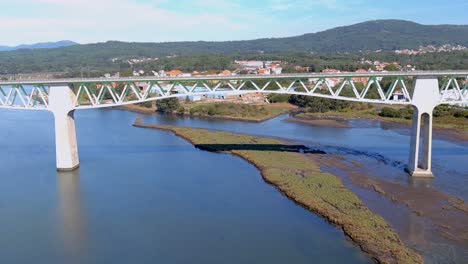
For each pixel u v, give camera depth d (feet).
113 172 290.15
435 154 335.67
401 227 190.19
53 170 295.69
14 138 409.08
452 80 275.59
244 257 166.61
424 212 208.23
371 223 190.29
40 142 389.19
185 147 374.22
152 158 330.95
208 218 206.18
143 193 244.83
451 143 385.29
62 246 179.63
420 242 175.11
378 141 397.19
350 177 271.08
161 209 219.00
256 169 296.30
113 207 223.30
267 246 175.22
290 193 235.40
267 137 419.74
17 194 245.24
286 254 167.84
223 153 349.00
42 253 173.58
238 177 275.80
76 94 304.09
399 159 321.11
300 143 385.70
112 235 189.37
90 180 271.28
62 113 289.74
